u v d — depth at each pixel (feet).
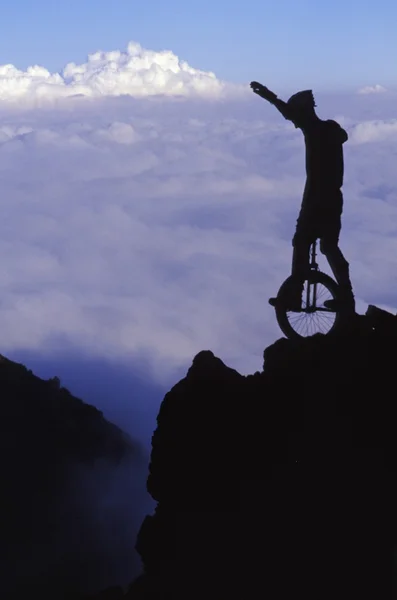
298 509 41.83
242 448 45.16
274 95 47.14
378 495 40.57
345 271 47.80
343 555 39.81
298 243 48.19
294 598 39.75
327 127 47.14
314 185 47.37
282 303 48.80
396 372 43.98
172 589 43.52
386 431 42.22
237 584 41.50
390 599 38.19
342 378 44.70
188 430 46.52
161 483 47.39
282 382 46.32
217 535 43.60
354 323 47.73
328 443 42.86
